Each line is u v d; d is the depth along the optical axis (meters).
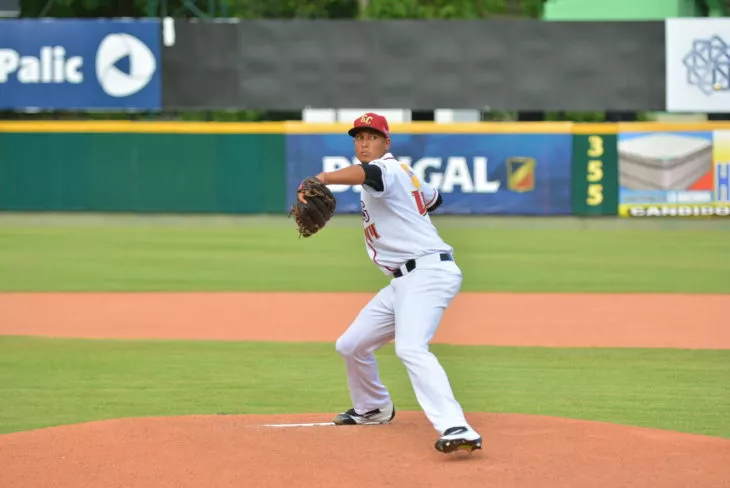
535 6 130.62
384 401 23.55
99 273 60.31
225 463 20.27
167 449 21.23
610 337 40.50
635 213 87.44
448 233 82.75
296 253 70.50
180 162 87.06
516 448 21.38
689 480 19.38
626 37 85.69
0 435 22.75
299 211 20.50
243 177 87.25
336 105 86.38
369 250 22.08
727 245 75.69
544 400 29.09
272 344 38.50
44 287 54.62
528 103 86.31
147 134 86.81
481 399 29.19
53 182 87.38
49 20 86.06
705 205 87.31
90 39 86.38
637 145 86.81
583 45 85.75
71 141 87.00
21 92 86.94
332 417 25.02
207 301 49.84
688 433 23.64
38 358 35.53
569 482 19.16
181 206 87.50
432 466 20.03
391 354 36.78
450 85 86.12
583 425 23.69
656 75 86.06
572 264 65.19
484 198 87.69
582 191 87.44
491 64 85.88
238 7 129.25
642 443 21.98
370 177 20.80
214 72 86.25
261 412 27.31
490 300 50.59
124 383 31.41
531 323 43.91
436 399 20.62
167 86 86.56
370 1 125.25
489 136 87.12
